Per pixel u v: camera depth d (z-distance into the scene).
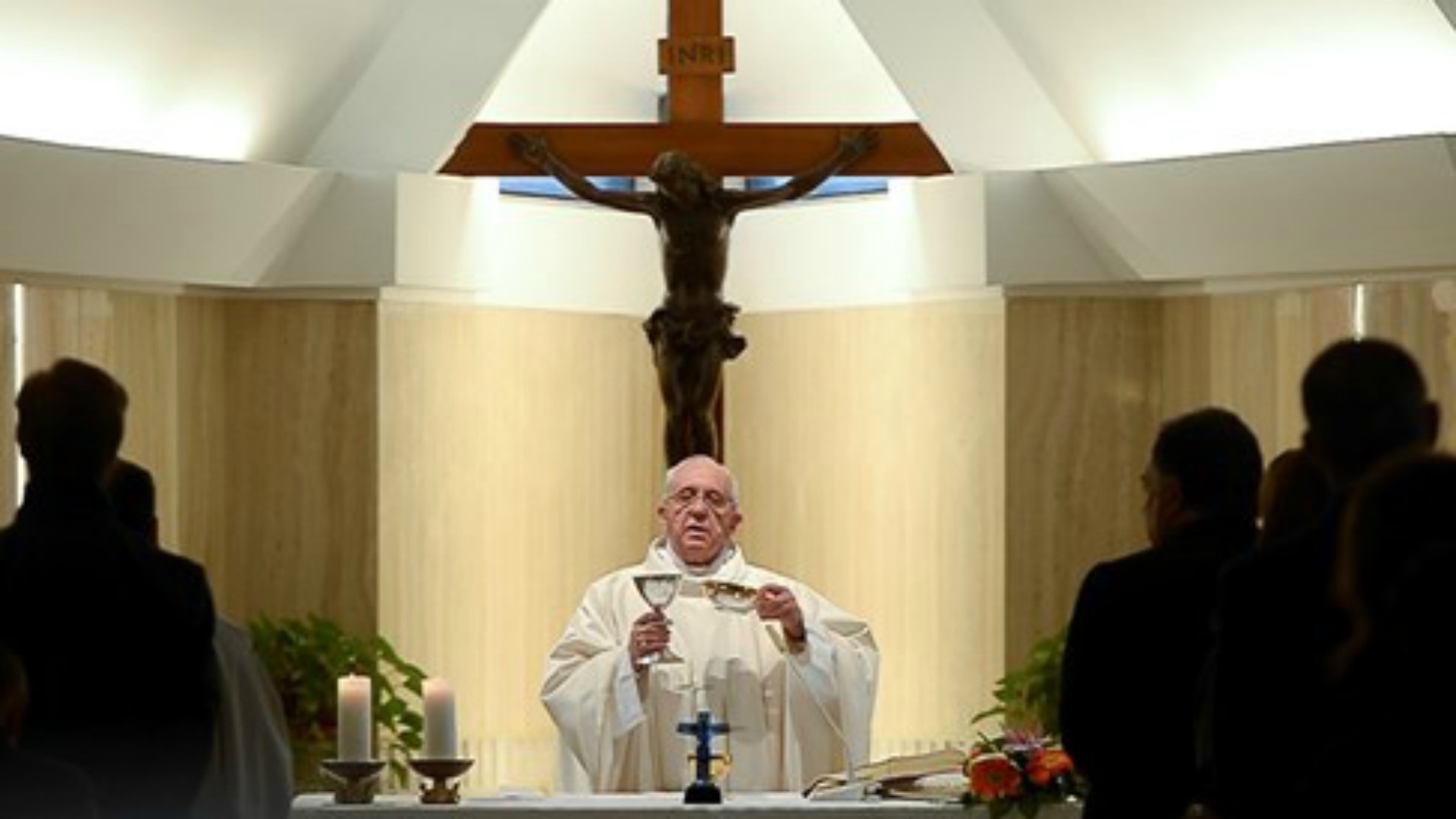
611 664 16.77
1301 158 17.84
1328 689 8.88
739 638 17.25
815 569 20.80
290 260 19.39
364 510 19.41
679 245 18.97
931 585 19.98
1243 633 9.15
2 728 9.38
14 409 18.38
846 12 20.39
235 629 11.56
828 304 20.66
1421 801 7.98
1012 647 19.48
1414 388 8.95
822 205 20.70
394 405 19.53
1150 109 19.05
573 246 20.84
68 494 10.74
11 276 18.34
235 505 19.56
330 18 18.62
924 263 19.78
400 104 19.23
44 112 18.08
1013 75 19.12
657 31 21.86
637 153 19.56
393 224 19.25
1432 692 7.95
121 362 18.94
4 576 10.68
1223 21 18.25
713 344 19.00
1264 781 9.08
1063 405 19.48
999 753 13.74
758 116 22.14
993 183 19.34
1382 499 8.12
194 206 18.58
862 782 14.37
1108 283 19.41
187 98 18.61
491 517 20.30
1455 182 17.42
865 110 21.66
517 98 21.47
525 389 20.52
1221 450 11.02
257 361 19.55
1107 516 19.53
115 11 17.86
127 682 10.65
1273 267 18.69
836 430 20.62
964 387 19.75
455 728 14.37
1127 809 11.01
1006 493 19.50
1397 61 17.89
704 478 17.64
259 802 11.51
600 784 16.73
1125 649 10.97
